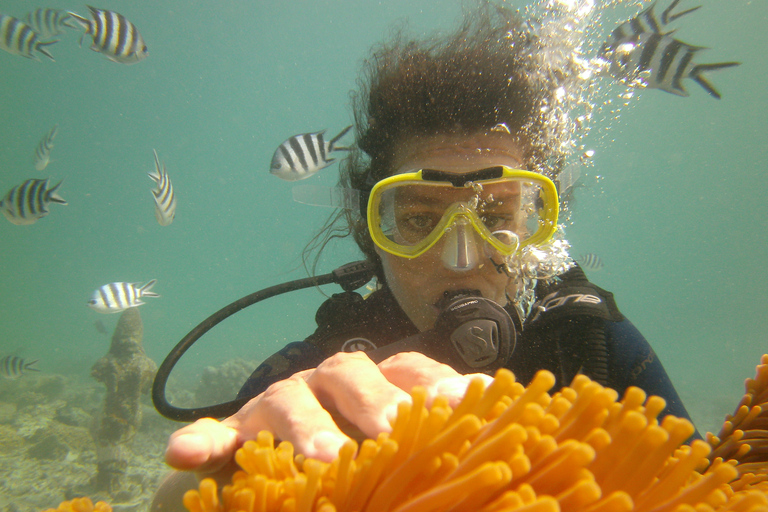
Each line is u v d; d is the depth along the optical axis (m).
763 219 15.72
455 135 0.42
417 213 0.43
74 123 14.91
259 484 0.10
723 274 16.22
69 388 3.04
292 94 15.96
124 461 1.52
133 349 1.61
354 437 0.19
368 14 12.14
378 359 0.35
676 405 0.44
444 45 0.46
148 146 16.03
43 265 14.03
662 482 0.11
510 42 0.46
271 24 12.73
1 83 13.09
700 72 0.57
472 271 0.41
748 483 0.20
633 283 16.72
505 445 0.09
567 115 0.51
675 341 9.12
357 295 0.49
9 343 6.39
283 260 15.02
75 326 8.20
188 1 11.50
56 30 1.69
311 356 0.47
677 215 16.38
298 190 0.52
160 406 0.43
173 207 1.11
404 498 0.10
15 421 2.18
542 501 0.08
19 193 1.25
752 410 0.25
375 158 0.48
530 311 0.44
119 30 1.23
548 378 0.10
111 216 16.05
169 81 14.55
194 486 0.25
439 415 0.10
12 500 1.48
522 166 0.46
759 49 10.34
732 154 14.09
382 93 0.46
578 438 0.11
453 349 0.35
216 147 16.83
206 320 0.50
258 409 0.18
